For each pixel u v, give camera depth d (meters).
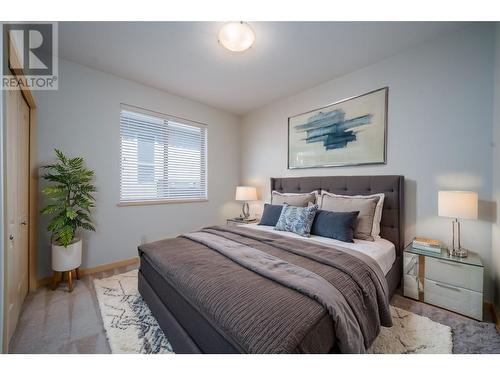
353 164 2.68
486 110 1.85
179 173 3.53
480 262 1.70
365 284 1.36
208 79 2.91
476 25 1.90
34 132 2.20
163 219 3.31
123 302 1.94
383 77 2.44
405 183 2.29
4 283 1.27
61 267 2.13
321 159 3.02
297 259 1.58
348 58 2.41
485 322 1.63
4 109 1.28
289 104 3.44
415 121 2.22
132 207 2.99
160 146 3.30
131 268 2.78
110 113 2.77
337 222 2.19
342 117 2.78
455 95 2.00
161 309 1.53
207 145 3.84
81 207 2.32
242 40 1.92
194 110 3.64
